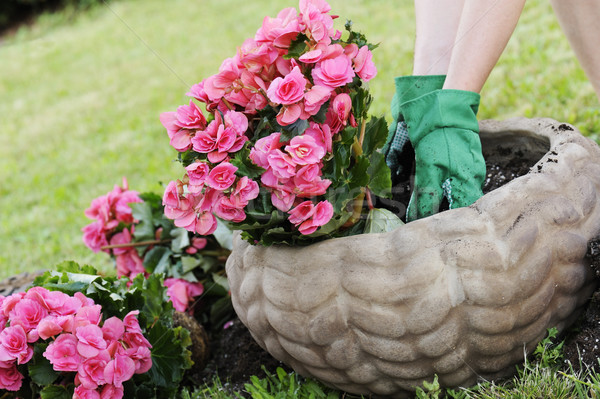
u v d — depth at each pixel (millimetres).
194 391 2014
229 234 2182
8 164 5141
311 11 1500
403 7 2674
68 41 8312
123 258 2336
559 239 1529
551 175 1579
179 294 2189
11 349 1631
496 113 3213
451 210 1532
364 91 1582
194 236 2254
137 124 5125
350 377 1593
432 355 1501
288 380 1887
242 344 2125
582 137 1762
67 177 4570
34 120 6066
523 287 1474
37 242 3676
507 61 3705
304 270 1547
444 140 1707
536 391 1509
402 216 1854
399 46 2389
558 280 1543
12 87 7223
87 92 6363
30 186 4621
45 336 1630
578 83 3127
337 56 1497
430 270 1454
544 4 4363
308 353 1589
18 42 8922
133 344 1751
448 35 1961
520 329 1525
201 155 1535
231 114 1490
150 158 4383
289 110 1448
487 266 1451
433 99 1728
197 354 2074
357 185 1541
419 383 1573
